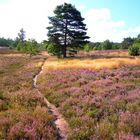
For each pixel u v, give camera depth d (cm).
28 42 8631
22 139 872
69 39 6372
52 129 998
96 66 3366
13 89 1938
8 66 4603
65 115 1235
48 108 1417
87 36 6400
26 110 1234
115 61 4075
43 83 2295
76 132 962
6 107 1317
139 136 887
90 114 1170
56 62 4919
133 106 1211
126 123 1000
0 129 948
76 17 6234
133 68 3058
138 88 1658
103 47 11388
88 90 1661
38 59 6750
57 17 6209
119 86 1745
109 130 948
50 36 6297
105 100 1369
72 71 3011
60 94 1673
